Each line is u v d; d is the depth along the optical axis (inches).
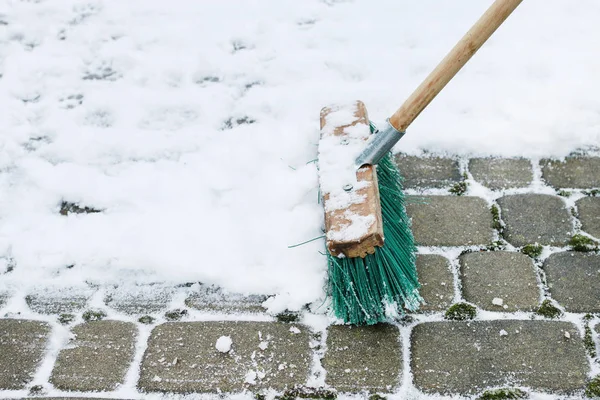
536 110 92.9
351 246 68.0
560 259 79.4
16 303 78.9
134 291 79.4
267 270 78.2
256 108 96.7
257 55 104.0
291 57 103.0
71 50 107.2
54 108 99.0
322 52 103.3
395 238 75.2
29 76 103.6
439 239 82.4
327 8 109.8
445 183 88.5
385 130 71.7
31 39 109.5
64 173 90.4
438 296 76.5
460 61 68.1
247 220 82.2
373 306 72.4
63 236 83.7
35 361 73.4
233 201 84.6
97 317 77.2
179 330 75.2
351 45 103.8
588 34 101.5
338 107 81.9
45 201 87.5
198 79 101.7
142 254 80.4
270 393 69.1
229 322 75.7
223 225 82.4
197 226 82.7
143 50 106.3
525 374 69.1
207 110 96.8
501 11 66.3
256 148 90.0
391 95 96.3
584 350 70.7
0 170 91.5
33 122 97.6
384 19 107.1
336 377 70.0
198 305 77.5
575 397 66.9
